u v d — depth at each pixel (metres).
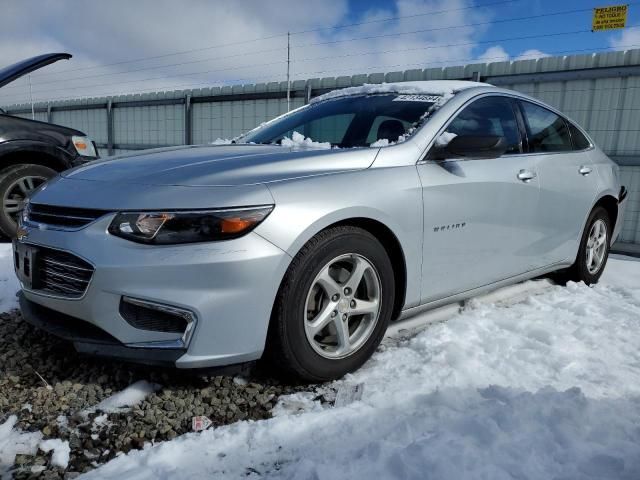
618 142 5.97
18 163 4.88
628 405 2.08
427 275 2.59
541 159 3.31
